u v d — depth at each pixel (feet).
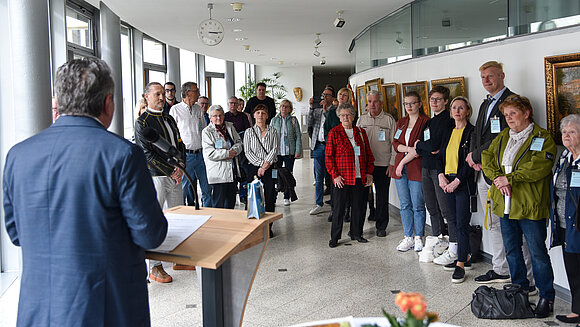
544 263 11.46
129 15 25.93
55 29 22.22
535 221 11.51
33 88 14.15
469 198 14.37
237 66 60.75
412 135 16.89
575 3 12.98
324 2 22.99
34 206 5.85
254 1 22.91
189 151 19.57
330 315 11.98
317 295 13.33
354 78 31.07
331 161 17.93
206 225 8.04
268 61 52.21
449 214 15.16
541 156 11.35
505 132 12.43
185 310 12.35
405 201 17.42
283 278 14.79
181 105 19.69
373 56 28.63
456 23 18.95
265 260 16.66
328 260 16.47
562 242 11.04
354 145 18.07
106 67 6.14
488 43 15.60
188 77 50.67
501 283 13.82
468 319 11.49
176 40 34.83
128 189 5.82
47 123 14.48
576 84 12.03
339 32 32.30
